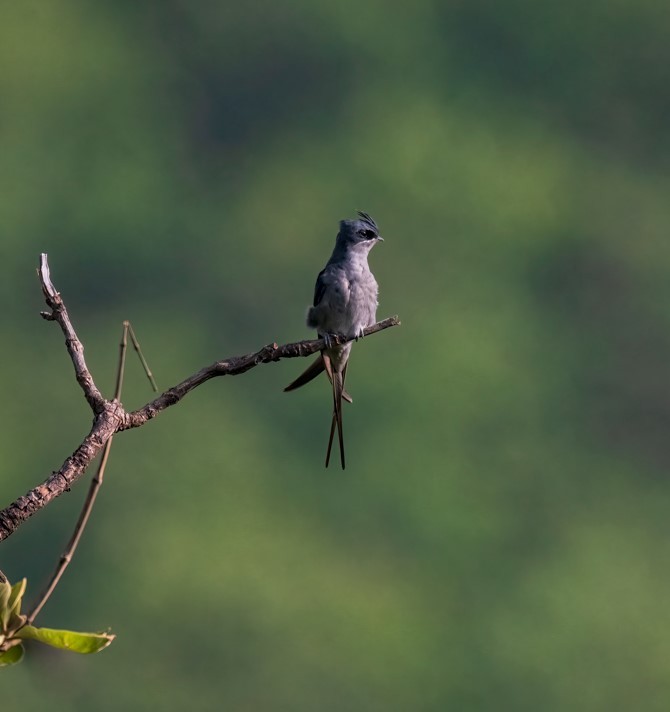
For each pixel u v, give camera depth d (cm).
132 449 2361
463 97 3075
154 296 2784
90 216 2850
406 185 2952
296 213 2941
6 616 258
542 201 2923
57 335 2645
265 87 3095
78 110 2983
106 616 2169
